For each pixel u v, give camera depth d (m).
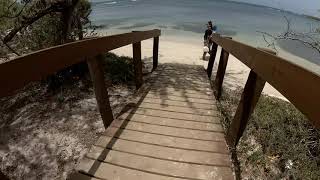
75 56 2.60
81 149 4.71
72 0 6.13
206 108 4.84
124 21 26.02
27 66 1.77
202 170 2.92
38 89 6.70
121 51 11.62
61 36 6.61
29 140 5.05
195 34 20.75
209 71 7.59
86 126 5.30
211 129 3.93
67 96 6.33
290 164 4.23
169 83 6.61
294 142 4.85
